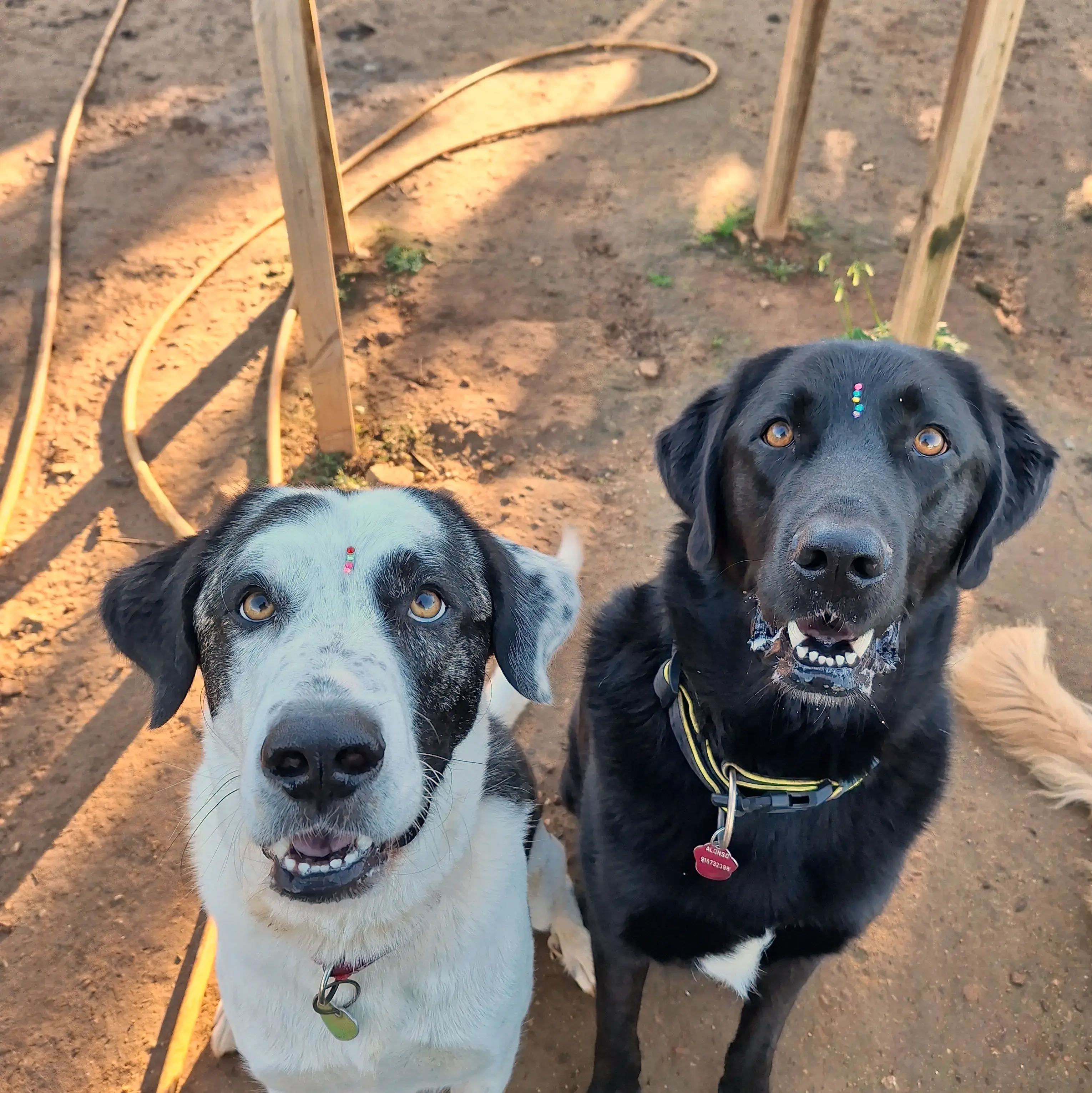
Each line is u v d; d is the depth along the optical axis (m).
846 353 0.61
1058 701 0.96
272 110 0.96
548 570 0.67
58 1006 0.77
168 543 1.09
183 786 0.90
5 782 0.90
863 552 0.51
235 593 0.55
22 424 1.23
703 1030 0.80
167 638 0.61
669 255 1.50
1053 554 1.14
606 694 0.70
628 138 1.78
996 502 0.63
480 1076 0.67
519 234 1.54
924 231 1.16
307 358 1.13
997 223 1.60
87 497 1.14
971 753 0.97
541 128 1.80
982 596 1.09
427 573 0.56
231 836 0.56
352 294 1.41
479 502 1.15
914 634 0.63
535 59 2.00
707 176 1.68
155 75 1.94
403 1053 0.61
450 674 0.57
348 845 0.52
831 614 0.54
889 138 1.81
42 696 0.96
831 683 0.57
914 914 0.85
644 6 2.22
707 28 2.14
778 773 0.64
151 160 1.70
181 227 1.55
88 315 1.38
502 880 0.63
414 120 1.78
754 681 0.62
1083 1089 0.76
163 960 0.80
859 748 0.62
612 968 0.70
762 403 0.62
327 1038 0.60
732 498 0.64
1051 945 0.83
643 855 0.65
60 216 1.55
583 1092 0.76
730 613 0.64
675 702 0.66
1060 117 1.86
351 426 1.17
